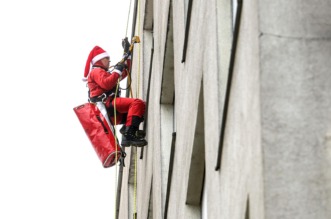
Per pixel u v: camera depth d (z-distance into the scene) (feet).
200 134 55.42
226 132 44.57
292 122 37.32
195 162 56.44
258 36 38.52
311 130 37.19
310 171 36.65
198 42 54.75
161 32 74.95
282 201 36.32
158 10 78.48
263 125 37.35
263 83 37.86
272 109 37.52
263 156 36.94
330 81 37.78
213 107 48.75
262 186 36.73
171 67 72.54
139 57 86.99
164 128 74.08
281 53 38.19
